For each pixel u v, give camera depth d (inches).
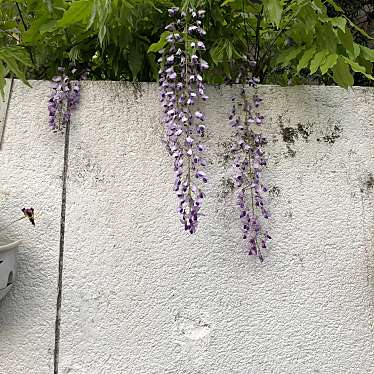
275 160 64.9
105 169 63.4
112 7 60.4
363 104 67.5
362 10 115.1
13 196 62.0
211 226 62.9
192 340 60.2
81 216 62.1
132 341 59.7
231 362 60.0
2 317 59.2
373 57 67.5
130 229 62.2
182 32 61.5
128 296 60.7
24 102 64.6
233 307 61.2
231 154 64.6
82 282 60.7
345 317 61.9
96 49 69.6
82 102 64.9
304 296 62.1
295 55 66.4
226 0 62.5
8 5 72.9
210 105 65.7
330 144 65.9
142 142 64.4
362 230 64.1
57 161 63.3
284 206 63.9
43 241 61.2
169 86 61.2
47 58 70.7
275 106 66.5
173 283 61.2
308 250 63.1
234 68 69.7
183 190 58.7
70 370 58.7
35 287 60.2
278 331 61.1
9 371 58.2
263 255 62.7
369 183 65.4
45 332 59.3
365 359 61.2
